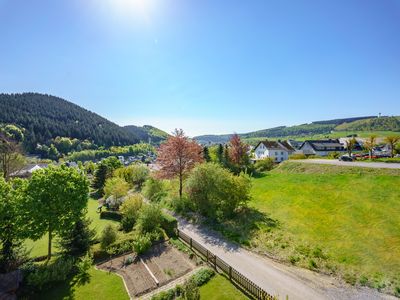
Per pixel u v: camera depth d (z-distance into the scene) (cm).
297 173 3994
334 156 6062
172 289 1410
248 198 2609
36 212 1723
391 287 1280
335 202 2445
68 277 1661
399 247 1573
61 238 2131
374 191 2489
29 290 1499
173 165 3359
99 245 2050
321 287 1350
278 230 2064
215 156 5994
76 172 2077
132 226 2648
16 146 4994
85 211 2088
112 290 1494
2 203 1702
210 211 2586
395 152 5441
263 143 7719
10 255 1716
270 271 1546
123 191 3722
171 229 2277
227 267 1534
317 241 1805
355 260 1526
